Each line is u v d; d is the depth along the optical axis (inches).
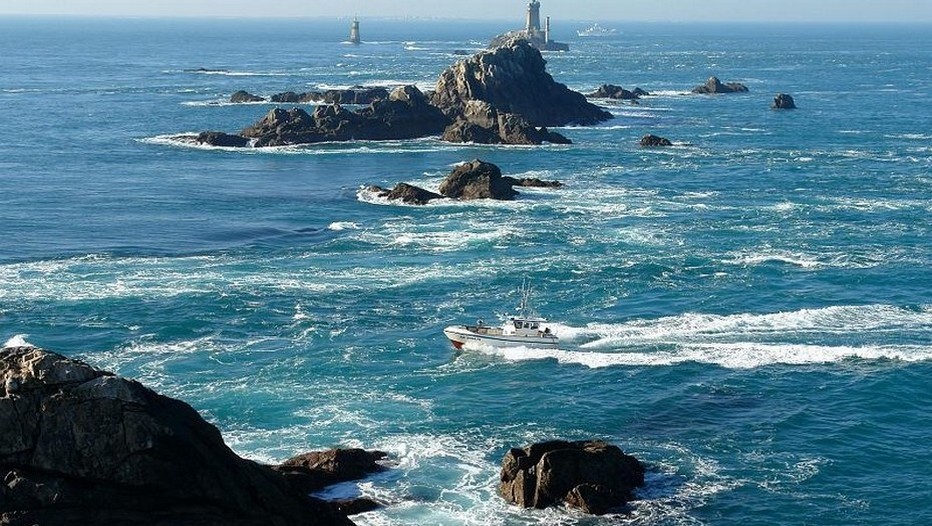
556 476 2052.2
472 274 3612.2
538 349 2871.6
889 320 3122.5
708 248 3969.0
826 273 3627.0
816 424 2442.2
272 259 3816.4
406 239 4119.1
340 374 2723.9
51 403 1662.2
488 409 2518.5
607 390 2637.8
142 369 2733.8
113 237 4138.8
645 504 2063.2
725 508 2064.5
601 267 3688.5
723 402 2566.4
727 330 3038.9
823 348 2878.9
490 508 2032.5
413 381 2684.5
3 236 4116.6
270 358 2824.8
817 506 2081.7
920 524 2025.1
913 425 2449.6
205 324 3083.2
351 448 2223.2
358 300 3334.2
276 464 2187.5
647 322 3105.3
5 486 1638.8
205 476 1708.9
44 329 3024.1
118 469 1669.5
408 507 2028.8
